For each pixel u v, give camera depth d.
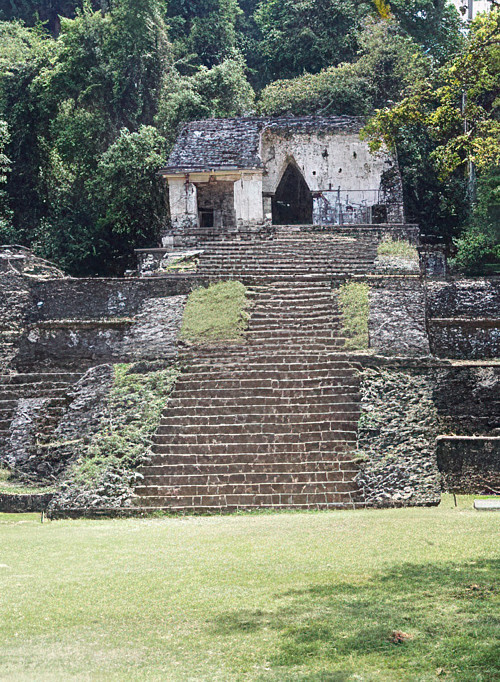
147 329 19.55
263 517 13.04
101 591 8.86
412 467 14.19
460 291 21.16
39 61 34.88
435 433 15.02
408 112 15.98
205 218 29.73
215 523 12.70
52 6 48.59
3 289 21.61
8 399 18.33
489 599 7.73
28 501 14.46
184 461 14.85
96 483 14.46
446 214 30.80
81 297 21.12
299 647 6.84
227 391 16.61
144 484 14.45
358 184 28.75
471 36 18.19
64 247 31.20
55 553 10.82
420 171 30.62
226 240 24.97
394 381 16.50
